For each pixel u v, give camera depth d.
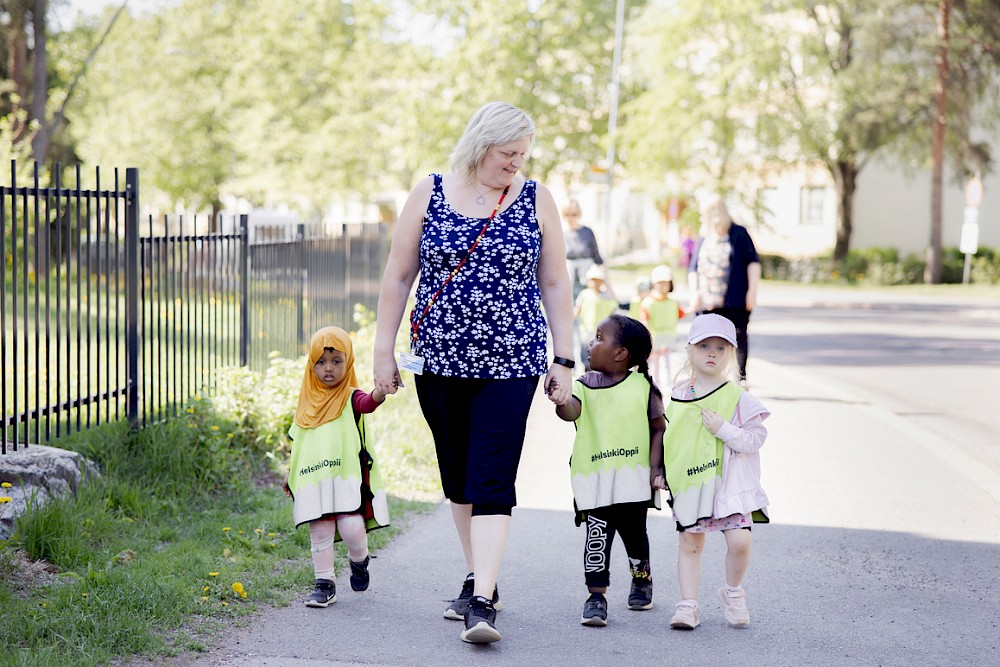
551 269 4.55
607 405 4.73
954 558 5.82
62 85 30.05
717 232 10.09
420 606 4.88
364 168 38.81
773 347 18.14
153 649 4.14
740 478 4.61
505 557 5.75
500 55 35.16
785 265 41.88
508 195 4.45
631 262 52.75
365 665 4.11
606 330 4.74
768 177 42.56
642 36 39.34
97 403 6.88
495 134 4.31
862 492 7.38
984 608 4.98
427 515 6.64
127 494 6.12
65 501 5.57
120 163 37.88
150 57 39.12
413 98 36.38
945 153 38.62
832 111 38.84
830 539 6.19
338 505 4.82
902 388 12.96
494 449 4.36
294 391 7.86
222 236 8.70
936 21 37.25
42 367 9.62
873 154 41.81
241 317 9.12
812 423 10.14
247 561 5.36
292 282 11.01
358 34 38.38
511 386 4.38
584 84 37.56
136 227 7.13
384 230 17.64
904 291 35.44
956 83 36.78
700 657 4.29
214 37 39.97
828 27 39.56
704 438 4.62
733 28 38.78
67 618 4.30
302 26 39.12
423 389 4.52
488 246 4.36
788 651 4.38
